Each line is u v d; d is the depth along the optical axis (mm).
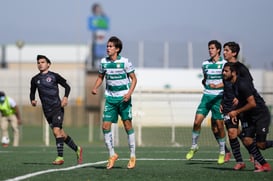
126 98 29125
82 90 128500
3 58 162500
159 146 55094
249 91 27141
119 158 38281
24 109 123000
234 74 27547
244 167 29875
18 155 41938
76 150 33312
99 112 122750
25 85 129750
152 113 73562
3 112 56250
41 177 25922
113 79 29484
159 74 105000
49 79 32875
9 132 87562
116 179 25375
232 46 30875
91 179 25297
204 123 69500
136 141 63969
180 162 35219
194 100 69875
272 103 72750
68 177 25969
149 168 30297
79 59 164500
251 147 28297
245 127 28281
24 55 162500
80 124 122562
